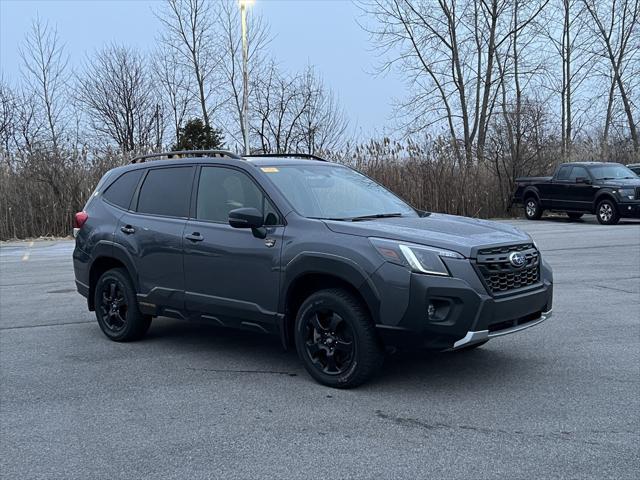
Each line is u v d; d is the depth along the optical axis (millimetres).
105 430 4289
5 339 6879
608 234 16859
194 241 5809
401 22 31641
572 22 32375
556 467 3584
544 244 14766
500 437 4016
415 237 4746
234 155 6035
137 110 39625
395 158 24281
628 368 5395
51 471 3691
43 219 21344
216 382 5273
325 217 5363
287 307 5199
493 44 30406
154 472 3646
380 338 4762
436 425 4234
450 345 4555
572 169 21328
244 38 25578
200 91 37688
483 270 4637
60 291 9992
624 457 3695
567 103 32906
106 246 6652
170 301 6062
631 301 8125
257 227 5324
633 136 32781
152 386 5203
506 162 24797
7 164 21406
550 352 5910
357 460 3732
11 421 4492
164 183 6398
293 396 4871
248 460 3773
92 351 6348
